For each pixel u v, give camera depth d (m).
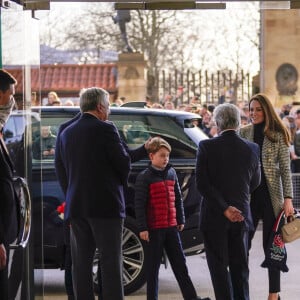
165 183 15.33
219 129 14.30
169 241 15.41
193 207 17.42
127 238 17.05
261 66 48.03
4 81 11.07
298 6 15.47
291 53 47.34
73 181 13.75
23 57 12.52
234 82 56.78
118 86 60.56
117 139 13.76
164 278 19.39
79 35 77.50
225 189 14.00
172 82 61.66
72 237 14.00
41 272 13.54
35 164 13.51
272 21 47.38
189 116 18.27
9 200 10.66
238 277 14.22
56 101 28.64
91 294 13.87
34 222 13.34
